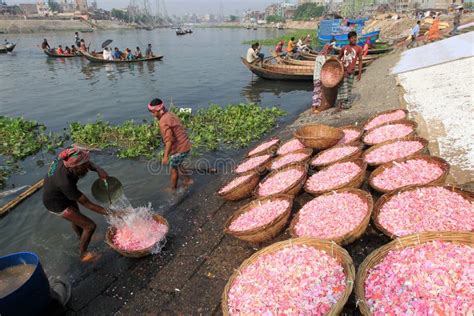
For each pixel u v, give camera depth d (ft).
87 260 17.54
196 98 54.90
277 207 16.21
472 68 35.14
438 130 22.47
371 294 9.95
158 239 16.92
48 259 18.11
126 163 29.81
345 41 90.07
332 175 18.34
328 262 11.60
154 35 273.95
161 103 21.94
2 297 11.55
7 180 28.14
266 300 10.73
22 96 58.70
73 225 17.83
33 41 192.54
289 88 59.77
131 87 64.39
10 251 19.03
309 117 35.91
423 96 31.14
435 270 9.91
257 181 20.88
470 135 20.39
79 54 109.09
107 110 48.65
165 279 15.28
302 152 22.67
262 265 12.25
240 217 16.99
